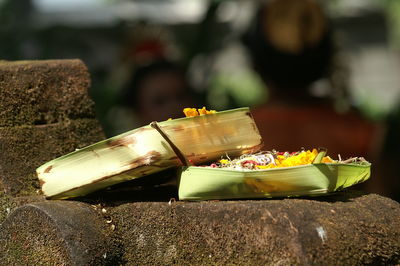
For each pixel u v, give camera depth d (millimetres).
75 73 3605
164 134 2771
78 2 11719
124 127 7348
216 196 2723
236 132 2957
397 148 5938
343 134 5410
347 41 14664
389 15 14664
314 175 2680
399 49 15422
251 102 8219
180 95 6508
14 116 3375
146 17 9086
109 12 10188
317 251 2447
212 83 8188
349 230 2555
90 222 2787
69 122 3533
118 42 8562
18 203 3111
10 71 3412
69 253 2676
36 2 10070
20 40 8102
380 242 2613
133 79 6500
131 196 2998
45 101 3482
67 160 2900
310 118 5324
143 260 2791
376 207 2742
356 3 14500
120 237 2826
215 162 2943
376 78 16844
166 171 2949
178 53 7605
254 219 2535
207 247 2641
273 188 2689
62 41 8438
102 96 7336
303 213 2531
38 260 2777
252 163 2807
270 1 5492
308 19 5391
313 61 5406
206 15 8266
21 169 3277
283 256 2459
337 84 5637
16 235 2850
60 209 2783
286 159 2855
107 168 2836
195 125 2865
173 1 11023
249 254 2537
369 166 2859
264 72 5438
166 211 2742
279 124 5293
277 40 5352
